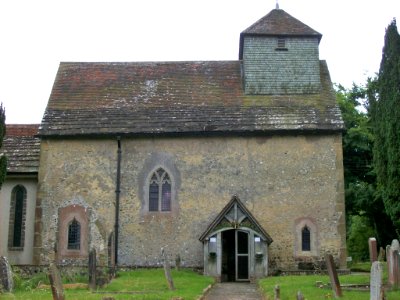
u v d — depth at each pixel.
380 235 31.16
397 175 18.91
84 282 19.77
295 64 28.02
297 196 25.06
